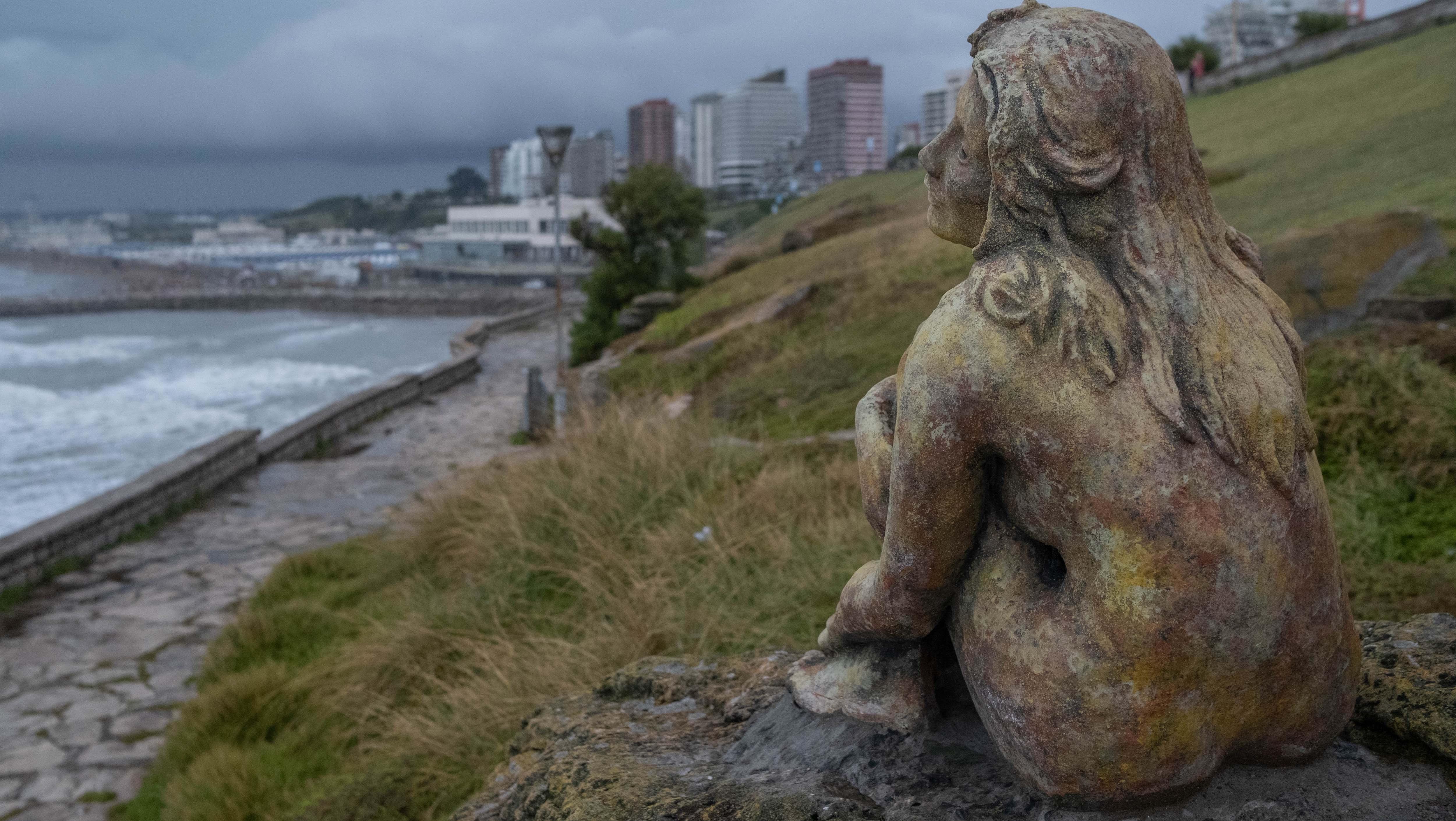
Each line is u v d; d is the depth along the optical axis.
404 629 5.42
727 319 17.23
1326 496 1.47
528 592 5.66
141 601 8.09
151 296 65.31
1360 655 1.55
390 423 17.83
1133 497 1.31
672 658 2.78
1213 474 1.31
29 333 48.66
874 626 1.70
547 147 15.31
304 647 6.39
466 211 104.25
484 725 4.15
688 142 156.50
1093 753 1.38
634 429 6.97
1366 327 6.71
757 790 1.74
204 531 10.19
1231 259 1.47
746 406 11.16
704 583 4.91
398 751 4.34
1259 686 1.39
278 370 32.53
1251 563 1.32
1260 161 15.66
